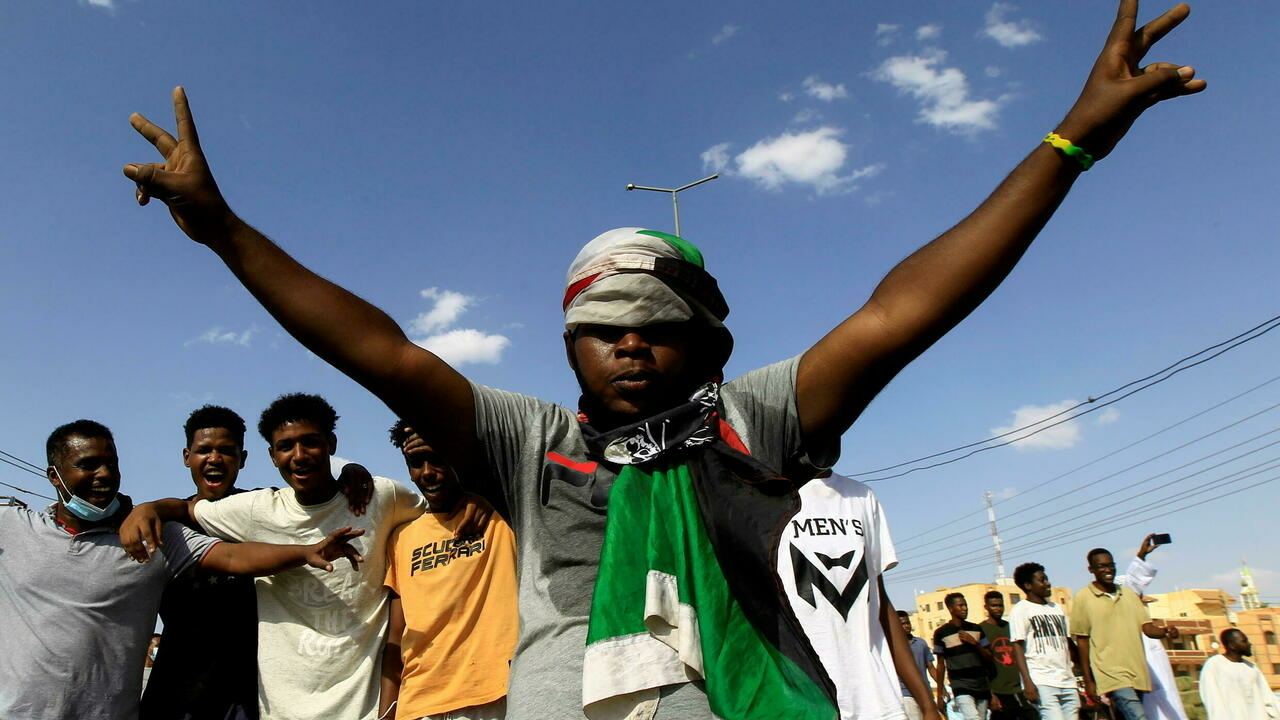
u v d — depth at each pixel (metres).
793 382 1.95
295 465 4.54
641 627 1.75
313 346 1.90
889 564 4.43
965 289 1.76
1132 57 1.76
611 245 2.03
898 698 3.90
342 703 4.39
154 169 1.81
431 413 1.97
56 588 4.03
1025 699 10.03
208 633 4.45
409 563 4.64
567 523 1.94
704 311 2.05
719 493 1.81
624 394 1.99
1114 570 9.26
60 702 3.92
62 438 4.18
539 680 1.83
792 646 1.70
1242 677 10.27
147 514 4.12
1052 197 1.74
